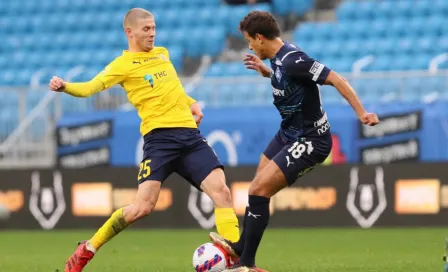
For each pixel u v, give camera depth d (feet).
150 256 126.72
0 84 249.96
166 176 90.17
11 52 263.08
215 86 189.67
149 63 90.12
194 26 255.91
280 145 87.15
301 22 254.27
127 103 193.57
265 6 255.70
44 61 256.32
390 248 132.77
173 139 88.74
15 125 198.70
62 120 192.95
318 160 83.76
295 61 81.05
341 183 171.12
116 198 179.93
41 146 197.06
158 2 266.36
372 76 183.52
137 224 180.04
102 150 190.29
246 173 172.45
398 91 183.32
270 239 152.25
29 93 197.67
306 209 172.45
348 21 244.63
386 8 243.60
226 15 255.70
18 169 185.26
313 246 138.72
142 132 90.53
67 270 89.25
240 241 85.61
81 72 236.63
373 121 79.15
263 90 188.65
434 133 173.58
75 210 182.29
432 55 225.56
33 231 182.09
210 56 248.73
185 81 191.83
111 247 143.13
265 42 83.35
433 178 167.43
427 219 167.94
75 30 267.80
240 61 245.65
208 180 89.76
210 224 176.65
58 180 183.11
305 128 83.30
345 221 171.12
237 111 183.93
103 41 260.01
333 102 183.93
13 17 276.00
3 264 117.91
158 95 89.20
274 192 83.46
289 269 103.65
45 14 274.77
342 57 231.91
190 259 121.19
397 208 168.96
